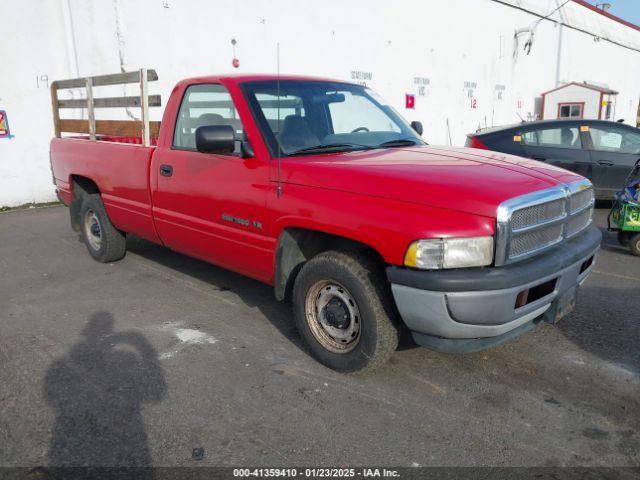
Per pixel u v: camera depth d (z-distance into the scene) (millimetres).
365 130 4312
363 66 14055
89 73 9836
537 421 2910
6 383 3340
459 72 17281
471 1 17141
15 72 9234
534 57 20781
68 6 9438
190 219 4297
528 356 3668
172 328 4172
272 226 3549
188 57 10781
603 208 9242
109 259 5914
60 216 8891
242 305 4648
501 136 8969
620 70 28094
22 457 2631
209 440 2756
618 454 2629
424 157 3578
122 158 5051
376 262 3201
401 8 14789
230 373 3451
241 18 11383
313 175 3299
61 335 4055
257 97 3896
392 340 3201
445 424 2887
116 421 2924
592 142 8469
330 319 3408
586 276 3613
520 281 2824
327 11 12945
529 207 2904
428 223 2791
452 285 2734
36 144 9688
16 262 6102
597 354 3688
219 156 3934
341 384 3307
